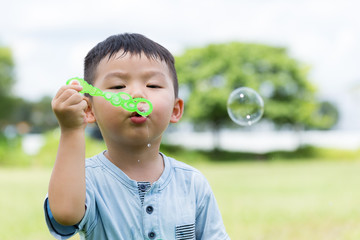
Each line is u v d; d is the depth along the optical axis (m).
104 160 1.45
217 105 20.02
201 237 1.52
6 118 25.02
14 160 13.71
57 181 1.23
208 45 20.83
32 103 32.28
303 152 18.62
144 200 1.39
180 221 1.42
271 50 20.89
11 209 4.91
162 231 1.39
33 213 4.62
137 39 1.47
